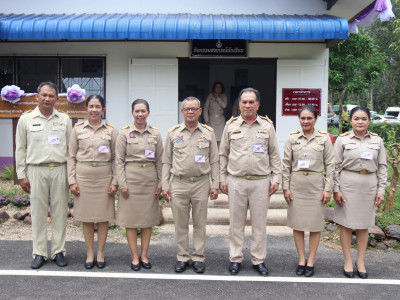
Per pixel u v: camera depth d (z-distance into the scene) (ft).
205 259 15.64
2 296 12.30
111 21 23.20
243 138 14.14
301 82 26.22
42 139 14.34
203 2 26.71
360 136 14.20
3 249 16.26
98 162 14.33
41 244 14.66
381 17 22.95
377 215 19.08
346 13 26.61
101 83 26.94
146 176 14.21
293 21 23.22
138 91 26.37
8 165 26.61
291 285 13.33
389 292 12.92
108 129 14.67
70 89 22.57
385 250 16.96
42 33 23.22
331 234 18.37
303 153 14.19
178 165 14.07
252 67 43.98
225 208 21.30
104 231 14.66
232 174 14.29
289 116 26.35
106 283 13.28
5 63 27.02
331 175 14.11
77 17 24.57
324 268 14.89
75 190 14.26
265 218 14.37
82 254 15.88
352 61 45.42
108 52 26.63
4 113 23.06
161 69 26.30
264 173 14.17
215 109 30.09
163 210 20.76
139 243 17.37
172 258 15.67
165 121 26.48
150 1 26.73
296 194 14.29
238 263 14.40
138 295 12.45
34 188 14.37
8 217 19.48
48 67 26.99
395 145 20.31
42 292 12.59
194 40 26.25
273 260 15.65
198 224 14.46
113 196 14.76
